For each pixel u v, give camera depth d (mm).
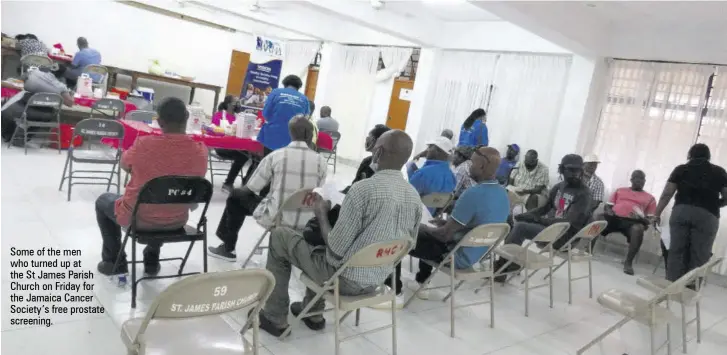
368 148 3820
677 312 4051
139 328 1742
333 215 2586
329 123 7551
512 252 3609
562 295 4039
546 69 6660
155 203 2557
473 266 3383
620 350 3154
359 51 9438
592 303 3953
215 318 1968
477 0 4543
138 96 7957
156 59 10156
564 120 6344
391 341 2805
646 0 4695
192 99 10406
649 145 5805
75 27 9594
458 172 4621
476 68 7496
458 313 3352
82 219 3850
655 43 5578
